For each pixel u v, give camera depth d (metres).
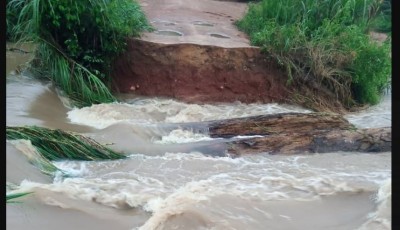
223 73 10.73
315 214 5.46
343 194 5.91
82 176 6.33
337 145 7.38
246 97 10.77
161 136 7.91
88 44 10.20
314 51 10.95
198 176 6.46
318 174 6.55
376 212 5.39
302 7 12.13
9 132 6.60
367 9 12.73
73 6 9.75
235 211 5.36
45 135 6.85
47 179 6.04
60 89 9.45
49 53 9.67
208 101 10.59
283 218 5.33
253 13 13.09
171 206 5.28
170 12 14.27
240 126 8.14
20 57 10.03
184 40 11.02
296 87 10.91
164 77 10.62
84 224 5.02
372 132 7.46
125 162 6.87
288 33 11.01
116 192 5.77
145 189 5.91
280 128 8.16
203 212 5.18
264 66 10.91
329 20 11.49
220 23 13.57
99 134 7.67
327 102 10.86
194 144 7.50
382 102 11.55
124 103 9.78
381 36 13.36
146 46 10.60
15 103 8.35
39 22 9.62
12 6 10.32
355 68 11.09
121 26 10.39
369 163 6.97
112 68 10.53
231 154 7.25
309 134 7.49
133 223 5.11
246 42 11.48
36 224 4.88
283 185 6.17
